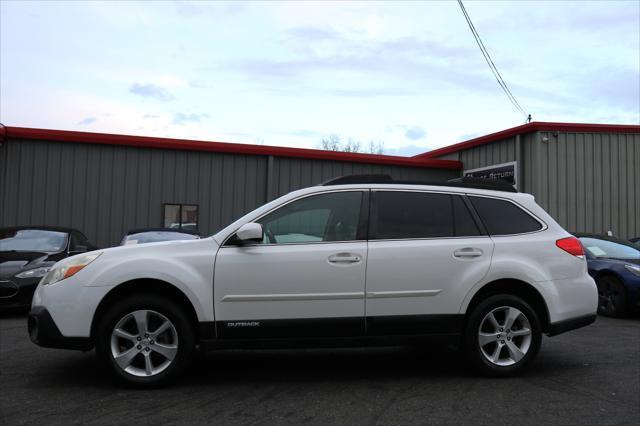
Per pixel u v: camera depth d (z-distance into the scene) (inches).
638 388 185.3
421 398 173.3
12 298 308.7
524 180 604.4
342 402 168.9
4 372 201.0
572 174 587.8
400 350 243.9
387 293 186.5
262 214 191.8
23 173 557.6
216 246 185.5
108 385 184.7
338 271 184.7
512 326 197.2
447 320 189.9
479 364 192.9
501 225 201.8
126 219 581.9
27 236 374.3
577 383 190.7
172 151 599.5
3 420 150.4
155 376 178.5
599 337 276.5
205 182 609.6
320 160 654.5
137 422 149.6
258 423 149.9
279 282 182.4
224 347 180.9
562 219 580.7
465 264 192.2
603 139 598.9
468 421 152.9
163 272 178.7
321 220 193.3
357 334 185.6
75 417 153.1
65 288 178.4
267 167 629.9
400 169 693.3
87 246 401.4
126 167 584.4
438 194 202.1
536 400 171.8
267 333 181.9
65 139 562.9
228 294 180.9
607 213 593.9
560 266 200.1
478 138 674.2
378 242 190.5
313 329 183.2
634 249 382.3
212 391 179.5
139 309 178.9
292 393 177.9
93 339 179.8
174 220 597.6
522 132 599.5
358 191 198.5
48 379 191.8
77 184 570.6
